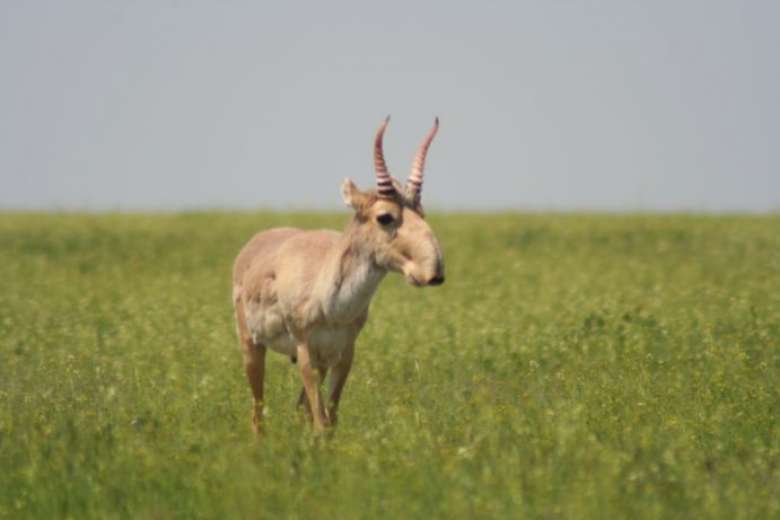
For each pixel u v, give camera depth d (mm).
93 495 33219
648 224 121188
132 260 99188
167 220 134250
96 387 46875
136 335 59156
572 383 46469
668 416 41031
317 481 33688
